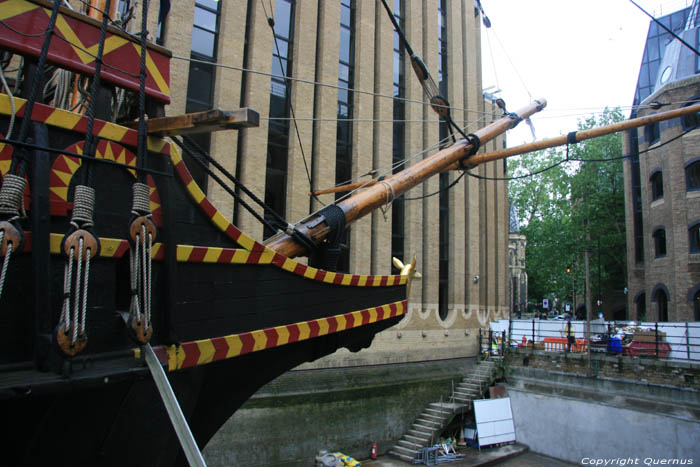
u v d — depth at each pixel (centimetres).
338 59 1770
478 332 2300
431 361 2023
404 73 2083
